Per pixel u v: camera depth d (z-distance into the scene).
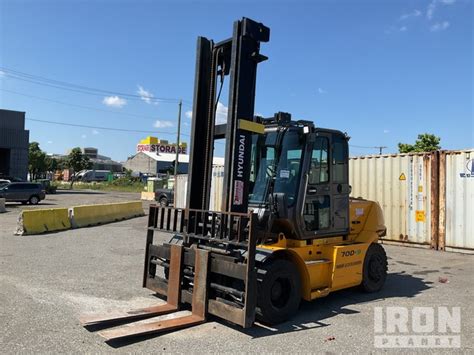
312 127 6.54
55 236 14.38
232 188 5.85
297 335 5.39
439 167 12.97
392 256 11.92
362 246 7.39
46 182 48.97
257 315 5.74
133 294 7.14
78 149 87.75
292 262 6.23
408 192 13.65
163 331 5.35
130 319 5.72
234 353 4.76
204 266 5.78
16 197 31.58
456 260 11.31
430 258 11.60
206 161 6.43
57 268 9.14
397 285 8.43
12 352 4.64
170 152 106.12
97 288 7.49
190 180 6.40
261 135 6.88
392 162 14.08
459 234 12.45
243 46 5.95
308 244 6.69
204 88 6.56
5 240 13.28
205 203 6.36
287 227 6.52
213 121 6.43
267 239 6.41
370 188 14.64
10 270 8.81
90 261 10.01
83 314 6.02
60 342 4.97
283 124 6.81
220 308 5.57
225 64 6.45
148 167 96.62
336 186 7.29
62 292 7.20
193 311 5.88
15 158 47.50
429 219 13.15
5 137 46.81
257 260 5.68
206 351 4.80
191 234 6.17
